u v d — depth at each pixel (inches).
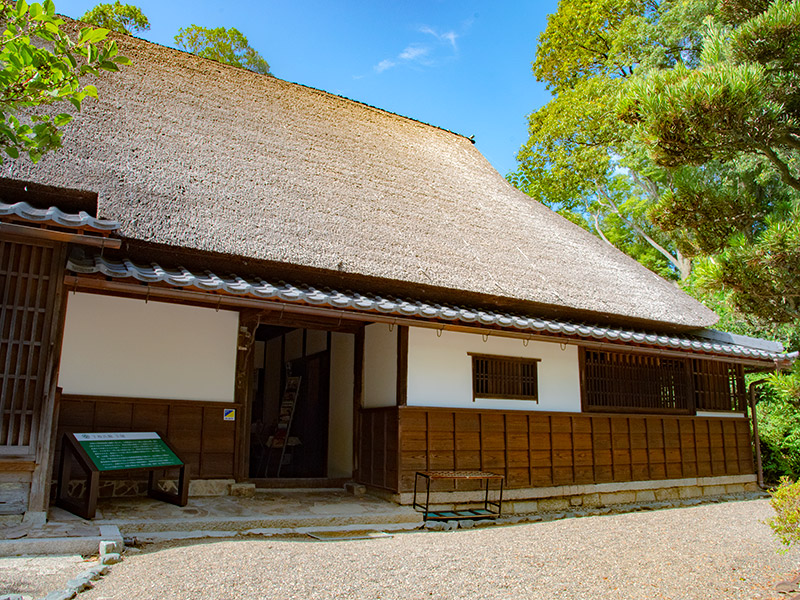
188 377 228.1
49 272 168.1
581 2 720.3
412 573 146.3
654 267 792.9
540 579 148.4
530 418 276.2
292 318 263.0
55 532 152.2
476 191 377.7
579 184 692.1
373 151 355.6
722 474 345.7
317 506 222.7
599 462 294.5
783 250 162.6
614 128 610.2
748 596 144.7
